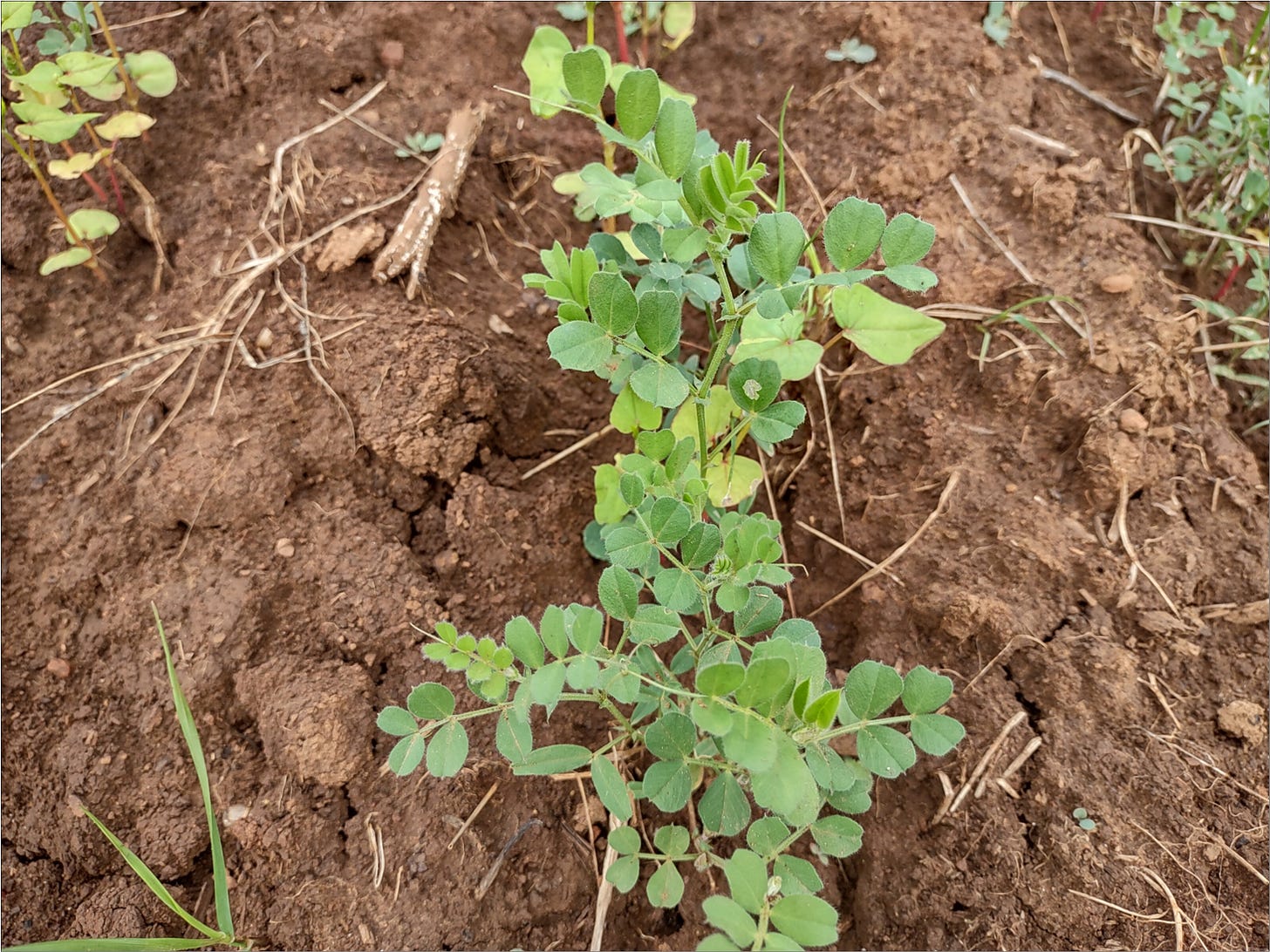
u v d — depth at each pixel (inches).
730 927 6.8
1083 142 12.8
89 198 11.8
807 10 13.5
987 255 11.9
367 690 10.2
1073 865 9.4
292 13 12.8
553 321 12.1
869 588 10.9
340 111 12.4
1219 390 11.6
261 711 10.0
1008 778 9.8
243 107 12.4
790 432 8.6
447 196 11.8
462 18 13.3
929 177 12.2
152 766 9.9
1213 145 13.2
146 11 12.8
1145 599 10.3
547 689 7.4
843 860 10.2
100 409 11.0
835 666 11.0
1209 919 9.1
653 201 8.3
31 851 9.8
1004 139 12.4
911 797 10.1
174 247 11.8
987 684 10.2
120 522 10.5
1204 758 9.7
